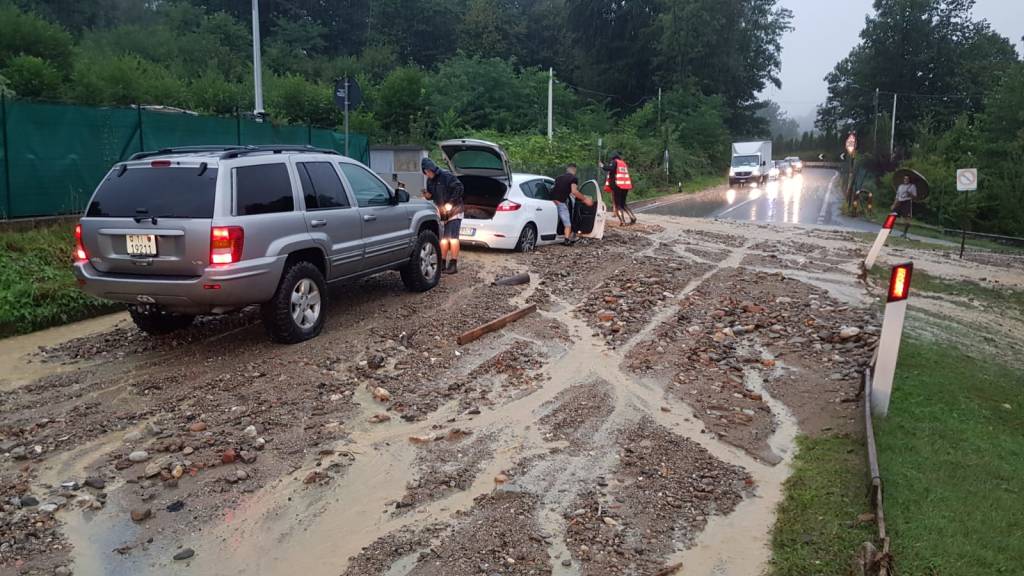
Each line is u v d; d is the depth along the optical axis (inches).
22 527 162.4
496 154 502.3
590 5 2930.6
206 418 219.9
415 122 1587.1
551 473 191.2
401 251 364.8
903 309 223.5
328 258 308.5
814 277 489.4
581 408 235.9
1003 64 2824.8
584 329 327.6
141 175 270.4
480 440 210.2
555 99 2220.7
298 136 650.8
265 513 169.5
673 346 305.1
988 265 658.2
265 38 2292.1
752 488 185.8
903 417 229.1
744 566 151.1
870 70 3097.9
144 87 1222.3
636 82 3041.3
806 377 271.4
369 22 2701.8
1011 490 184.1
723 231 775.7
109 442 204.5
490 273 444.5
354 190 337.1
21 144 422.9
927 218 1295.5
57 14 1979.6
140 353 283.7
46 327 325.7
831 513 170.2
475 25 2760.8
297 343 293.6
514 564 150.1
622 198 762.2
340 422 219.6
